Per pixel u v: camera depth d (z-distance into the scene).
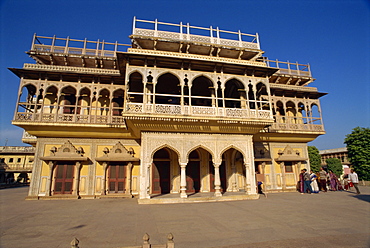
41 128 14.09
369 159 24.94
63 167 14.66
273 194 15.41
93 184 14.79
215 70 13.16
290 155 18.11
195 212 9.06
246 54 15.58
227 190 16.05
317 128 18.02
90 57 15.90
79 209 10.18
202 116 11.98
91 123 14.34
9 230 6.73
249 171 13.33
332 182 17.75
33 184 14.12
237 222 7.34
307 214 8.49
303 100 18.58
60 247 5.25
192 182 15.42
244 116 12.84
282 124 17.33
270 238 5.71
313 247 5.05
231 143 13.36
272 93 17.97
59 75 14.80
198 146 12.83
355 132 26.69
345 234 6.00
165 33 13.80
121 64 12.76
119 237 5.90
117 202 12.41
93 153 15.24
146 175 11.94
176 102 16.81
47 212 9.50
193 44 14.16
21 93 13.98
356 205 10.40
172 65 12.86
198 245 5.25
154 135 12.42
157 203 11.63
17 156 35.75
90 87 15.13
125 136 15.42
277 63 19.48
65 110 15.79
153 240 5.59
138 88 15.95
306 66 20.34
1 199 14.20
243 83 13.45
